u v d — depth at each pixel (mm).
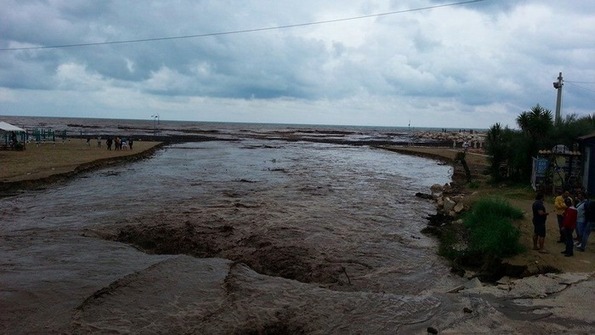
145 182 29734
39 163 35438
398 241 15555
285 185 29359
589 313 8641
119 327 8102
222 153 59438
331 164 46594
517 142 25453
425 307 9242
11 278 10789
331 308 9188
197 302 9336
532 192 21672
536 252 12484
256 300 9523
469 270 12578
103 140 72562
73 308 8938
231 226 16375
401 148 72688
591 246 13250
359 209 21344
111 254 13148
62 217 18297
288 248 13875
